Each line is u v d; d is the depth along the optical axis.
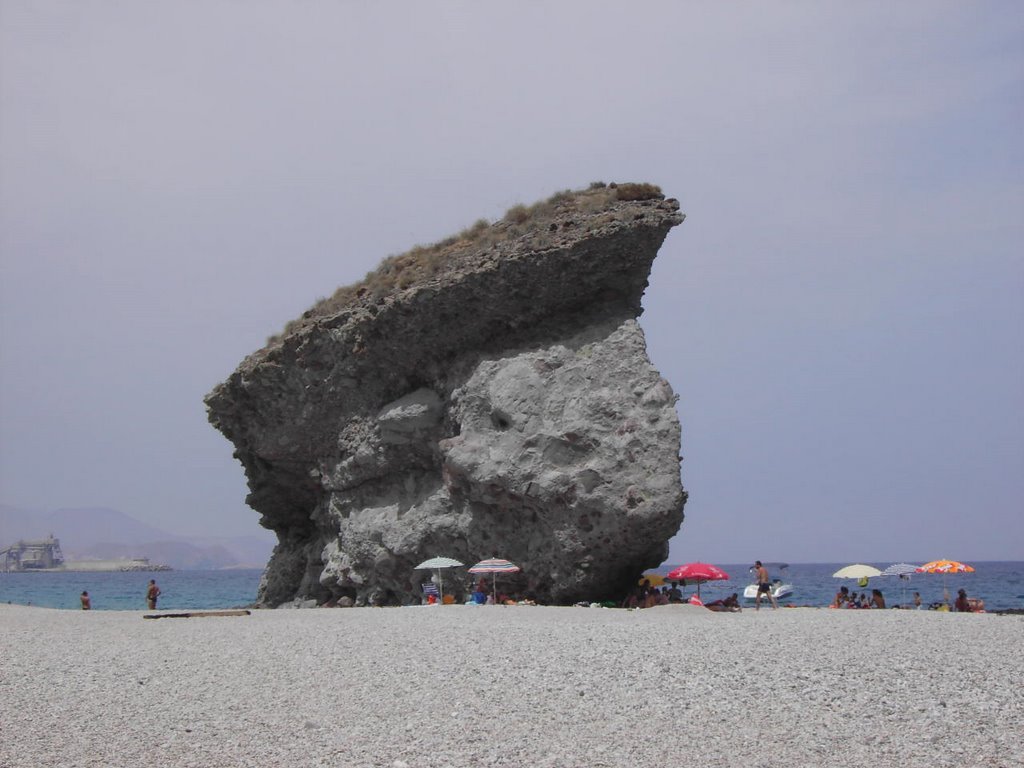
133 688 15.15
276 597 44.16
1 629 24.44
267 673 16.11
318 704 13.45
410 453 36.62
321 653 18.16
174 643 20.62
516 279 33.81
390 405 36.78
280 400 40.50
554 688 13.77
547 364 33.31
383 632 21.11
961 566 32.81
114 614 31.44
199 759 10.86
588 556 31.48
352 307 38.19
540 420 32.62
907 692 12.90
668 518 30.53
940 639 17.50
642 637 18.52
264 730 12.08
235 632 22.64
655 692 13.30
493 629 20.73
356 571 38.00
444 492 34.97
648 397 31.72
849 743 10.66
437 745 11.06
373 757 10.68
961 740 10.70
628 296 34.25
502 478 32.53
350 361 37.69
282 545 45.84
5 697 14.57
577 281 33.69
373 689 14.31
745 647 16.77
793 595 73.31
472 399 34.16
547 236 33.81
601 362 32.75
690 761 10.16
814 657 15.52
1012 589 84.94
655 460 30.98
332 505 39.97
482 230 38.25
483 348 35.25
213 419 43.25
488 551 33.72
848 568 34.84
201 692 14.66
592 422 31.88
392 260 40.53
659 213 33.25
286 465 42.12
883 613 24.84
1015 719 11.52
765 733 11.13
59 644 20.73
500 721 12.04
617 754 10.48
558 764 10.20
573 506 31.42
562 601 32.31
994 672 14.15
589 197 36.53
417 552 35.44
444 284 34.69
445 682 14.55
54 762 10.85
